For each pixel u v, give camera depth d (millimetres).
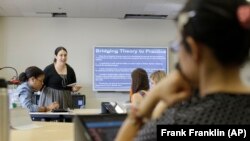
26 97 3143
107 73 6520
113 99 6590
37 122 2070
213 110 544
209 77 554
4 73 6418
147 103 661
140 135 614
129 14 6363
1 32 6445
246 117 539
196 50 540
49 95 3568
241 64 547
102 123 793
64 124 1966
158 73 3348
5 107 995
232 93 550
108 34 6688
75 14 6344
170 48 602
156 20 6766
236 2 532
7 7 5766
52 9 5926
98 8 5871
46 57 6543
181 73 591
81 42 6625
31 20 6543
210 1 528
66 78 3688
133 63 6559
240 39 523
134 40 6727
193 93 587
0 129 984
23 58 6484
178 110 581
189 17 540
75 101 5496
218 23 516
